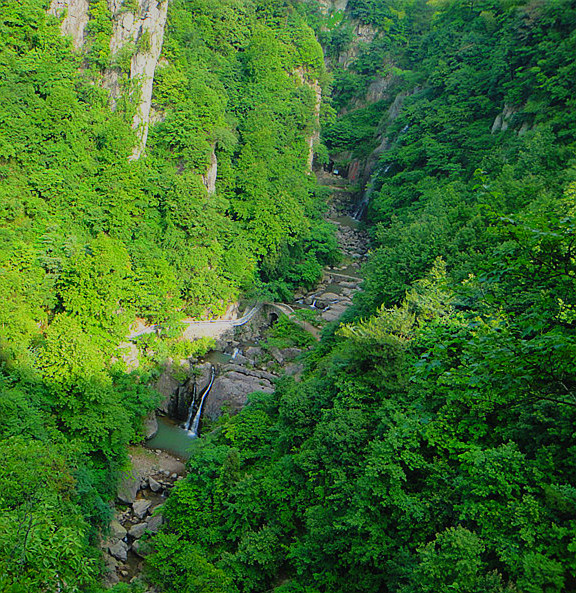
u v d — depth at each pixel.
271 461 28.03
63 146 48.66
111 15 55.31
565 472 16.75
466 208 38.75
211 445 30.81
